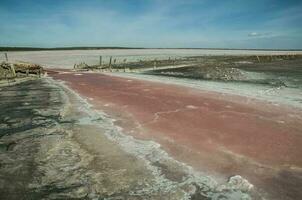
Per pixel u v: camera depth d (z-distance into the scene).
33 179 5.35
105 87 16.98
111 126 8.68
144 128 8.48
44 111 10.70
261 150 6.78
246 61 54.62
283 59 63.81
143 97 13.38
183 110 10.68
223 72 25.92
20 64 24.75
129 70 32.12
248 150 6.78
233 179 5.32
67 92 15.28
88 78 22.64
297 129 8.45
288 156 6.43
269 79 22.39
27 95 14.38
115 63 44.62
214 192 4.92
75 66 36.62
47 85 18.53
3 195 4.81
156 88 16.38
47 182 5.25
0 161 6.14
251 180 5.32
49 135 7.86
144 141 7.36
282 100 12.73
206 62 48.94
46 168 5.80
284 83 19.72
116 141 7.35
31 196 4.79
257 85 18.58
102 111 10.61
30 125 8.86
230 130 8.32
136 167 5.83
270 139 7.56
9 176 5.46
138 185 5.13
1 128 8.56
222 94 14.20
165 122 9.09
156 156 6.38
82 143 7.20
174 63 45.12
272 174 5.55
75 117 9.78
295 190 4.97
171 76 24.95
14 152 6.64
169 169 5.75
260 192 4.91
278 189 5.00
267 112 10.45
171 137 7.68
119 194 4.86
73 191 4.95
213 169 5.75
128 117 9.71
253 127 8.62
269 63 48.62
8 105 11.85
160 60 53.62
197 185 5.14
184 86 17.31
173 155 6.45
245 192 4.92
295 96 13.93
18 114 10.27
